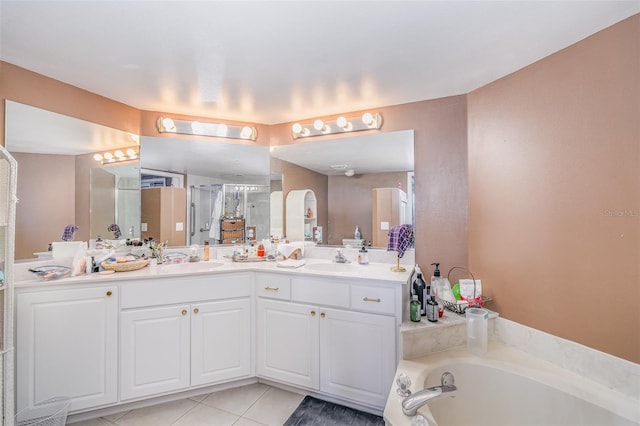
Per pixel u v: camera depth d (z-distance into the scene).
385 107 2.50
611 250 1.42
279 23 1.43
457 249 2.24
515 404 1.60
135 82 2.06
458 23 1.43
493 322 1.98
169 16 1.38
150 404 2.05
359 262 2.51
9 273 1.58
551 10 1.34
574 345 1.56
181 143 2.67
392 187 2.50
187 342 2.09
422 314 1.97
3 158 1.60
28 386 1.73
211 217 2.78
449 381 1.36
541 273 1.72
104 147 2.28
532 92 1.79
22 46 1.63
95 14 1.36
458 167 2.25
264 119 2.80
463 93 2.23
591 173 1.50
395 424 1.20
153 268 2.26
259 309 2.27
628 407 1.32
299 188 2.85
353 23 1.43
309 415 1.95
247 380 2.31
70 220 2.11
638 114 1.33
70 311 1.83
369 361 1.94
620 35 1.39
